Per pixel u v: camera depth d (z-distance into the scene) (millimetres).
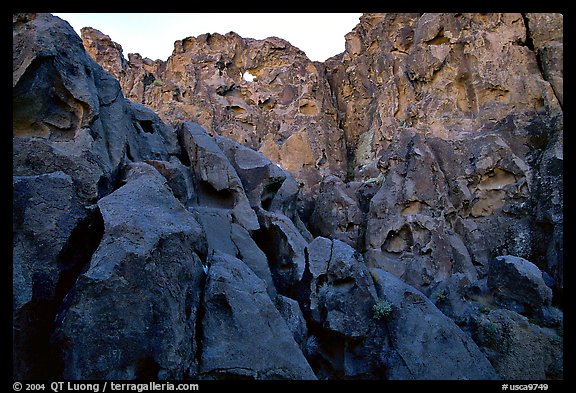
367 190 20688
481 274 15836
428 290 15234
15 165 9453
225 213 14086
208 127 27406
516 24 19156
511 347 11492
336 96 30688
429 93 20891
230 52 30797
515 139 17281
